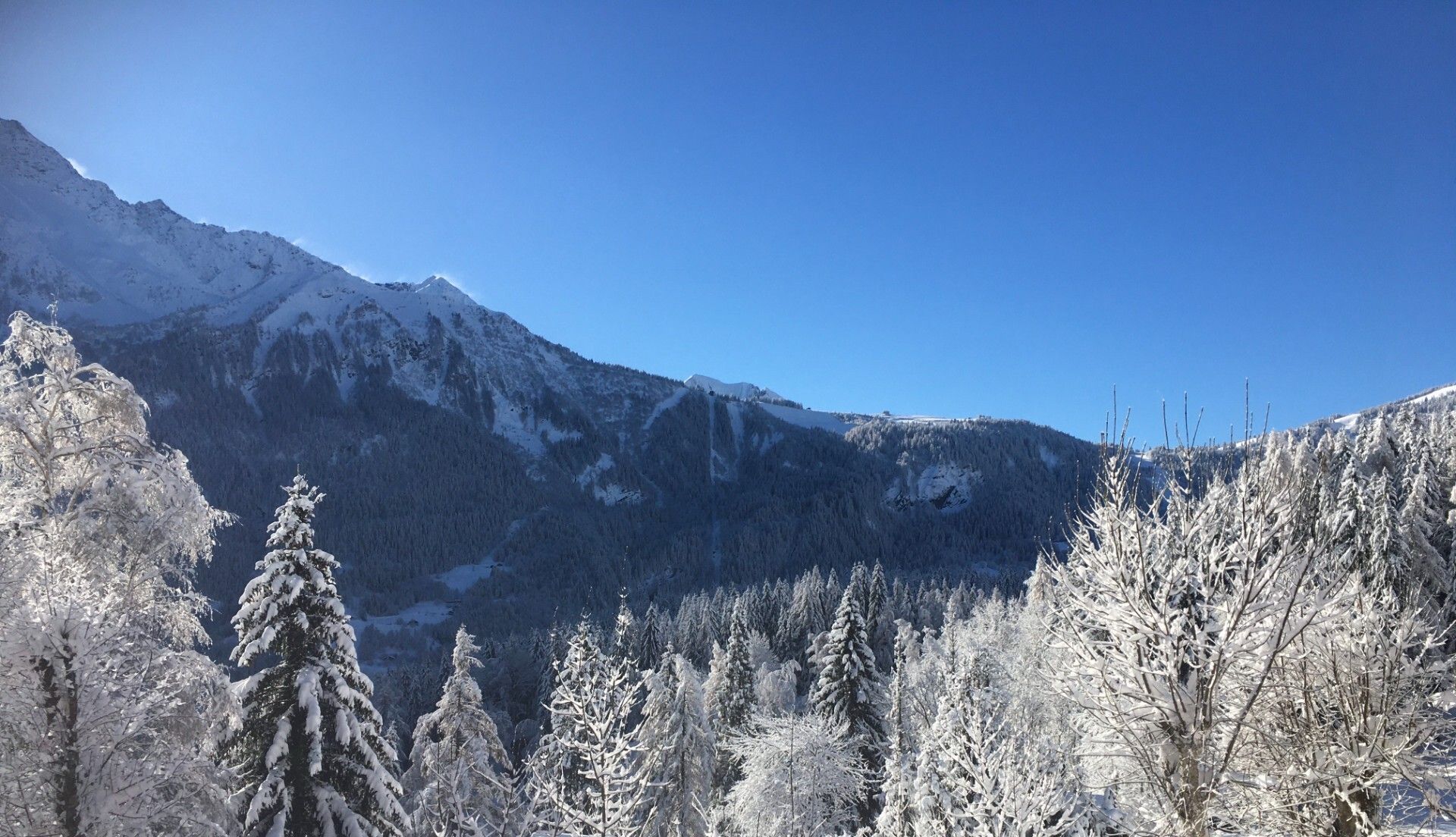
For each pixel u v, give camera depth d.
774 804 21.56
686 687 27.44
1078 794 10.88
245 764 14.48
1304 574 7.64
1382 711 7.60
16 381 13.86
